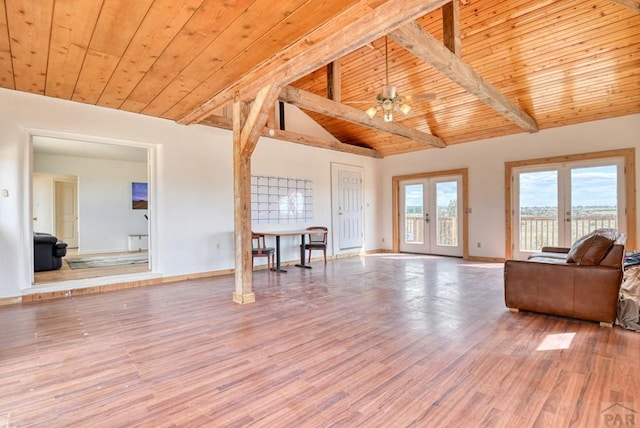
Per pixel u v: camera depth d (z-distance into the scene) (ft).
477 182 23.84
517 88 17.33
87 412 5.78
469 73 13.61
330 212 25.48
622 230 18.40
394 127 20.68
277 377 6.98
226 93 13.12
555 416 5.50
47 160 25.72
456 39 12.89
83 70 11.13
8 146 12.90
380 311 11.51
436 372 7.11
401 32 10.30
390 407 5.85
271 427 5.34
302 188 23.57
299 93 15.31
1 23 8.28
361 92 20.21
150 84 12.40
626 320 9.50
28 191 13.50
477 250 23.86
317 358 7.87
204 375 7.09
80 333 9.61
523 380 6.70
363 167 28.22
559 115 19.39
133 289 15.25
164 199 16.81
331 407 5.88
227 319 10.81
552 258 13.24
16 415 5.69
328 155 25.49
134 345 8.72
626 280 10.74
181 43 9.36
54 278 15.71
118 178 28.94
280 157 22.24
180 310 11.86
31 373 7.21
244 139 12.78
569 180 20.26
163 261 16.81
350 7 7.78
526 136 21.68
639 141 17.92
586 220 19.63
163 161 16.76
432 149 26.30
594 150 19.25
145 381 6.86
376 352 8.16
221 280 17.33
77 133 14.35
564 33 13.70
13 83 12.30
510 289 11.20
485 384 6.57
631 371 7.00
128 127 15.69
